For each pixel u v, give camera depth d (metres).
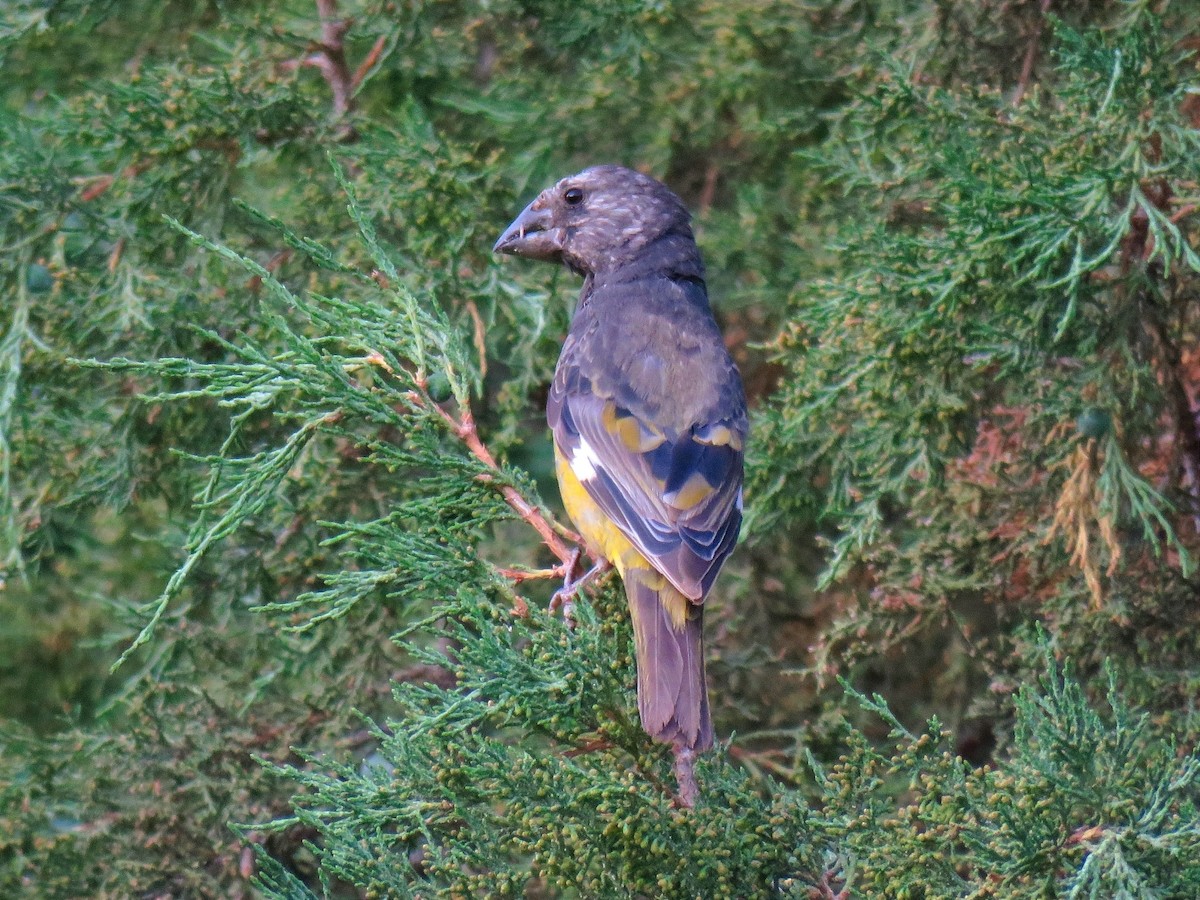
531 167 12.90
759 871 7.30
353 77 13.34
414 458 8.25
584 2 12.93
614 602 8.66
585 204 11.04
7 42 13.07
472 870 7.83
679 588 8.23
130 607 12.27
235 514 7.63
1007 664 11.35
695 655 8.18
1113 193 9.43
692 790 7.62
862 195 11.69
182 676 12.44
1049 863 6.84
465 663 7.37
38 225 12.22
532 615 7.74
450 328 8.49
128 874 11.81
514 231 11.26
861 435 10.99
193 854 12.01
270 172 13.53
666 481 8.86
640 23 12.85
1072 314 9.09
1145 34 10.45
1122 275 9.92
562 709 7.46
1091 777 6.94
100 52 13.93
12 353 11.88
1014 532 11.12
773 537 13.05
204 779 12.02
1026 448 10.80
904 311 10.20
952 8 11.71
